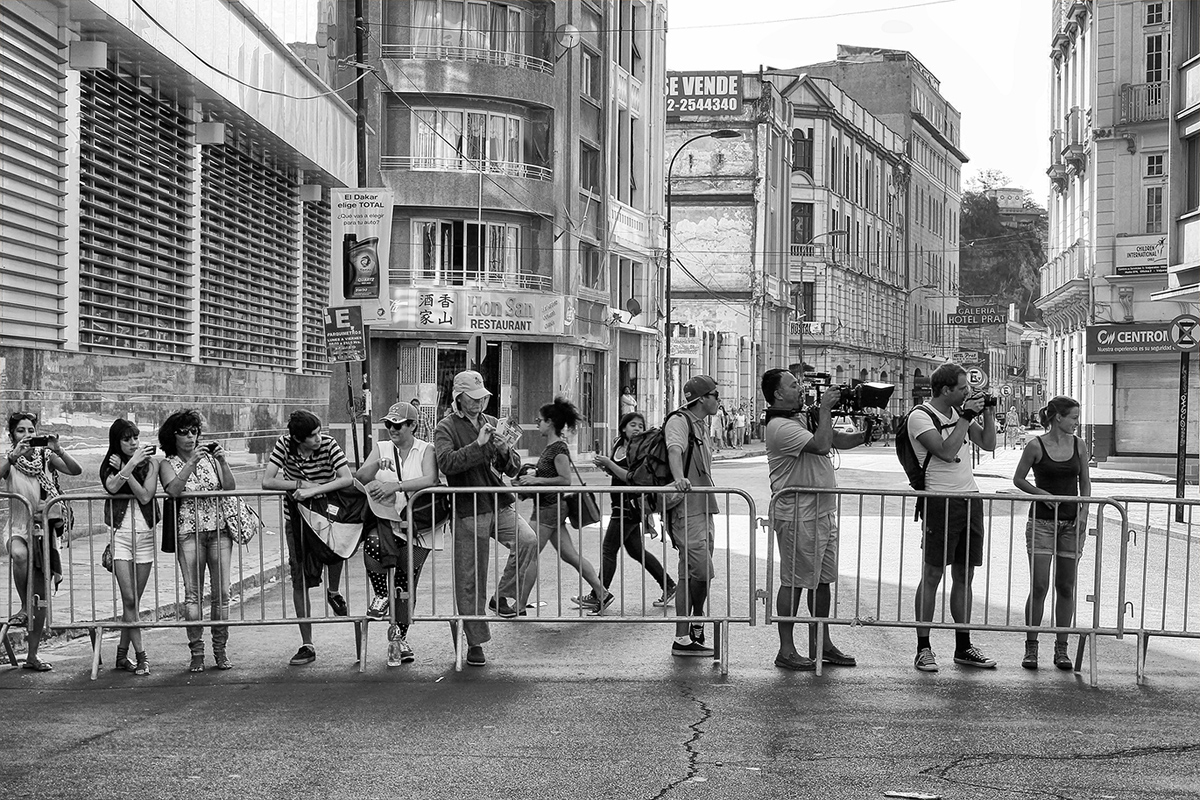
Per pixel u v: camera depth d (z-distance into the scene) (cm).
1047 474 979
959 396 974
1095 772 672
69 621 1012
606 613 1136
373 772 666
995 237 13262
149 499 941
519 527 1029
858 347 8819
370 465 972
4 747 718
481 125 3988
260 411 2625
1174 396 3950
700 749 714
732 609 1238
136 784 644
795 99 8138
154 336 2078
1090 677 917
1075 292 4272
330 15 3822
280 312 2773
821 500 950
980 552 962
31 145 1650
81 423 1806
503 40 4044
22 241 1625
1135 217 4006
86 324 1830
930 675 934
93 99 1834
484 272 3994
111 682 912
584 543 1703
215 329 2380
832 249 8269
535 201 4041
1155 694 876
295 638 1091
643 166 5197
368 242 2122
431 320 3838
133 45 1839
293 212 2852
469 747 718
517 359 4119
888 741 734
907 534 2002
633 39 5125
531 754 703
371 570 964
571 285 4222
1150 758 702
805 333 8119
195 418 962
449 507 967
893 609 1234
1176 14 2853
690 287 7006
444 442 978
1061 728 769
